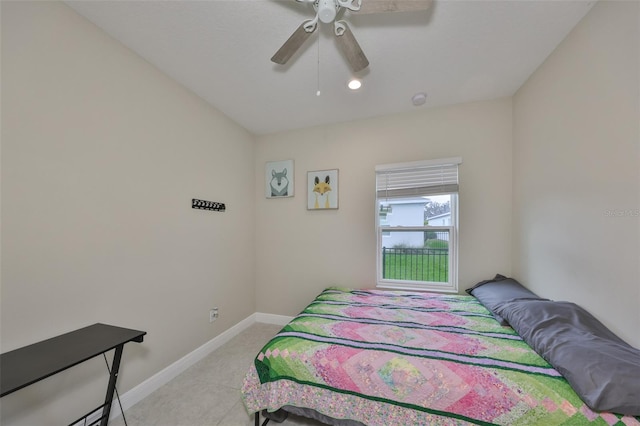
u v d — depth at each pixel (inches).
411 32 60.4
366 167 108.5
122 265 64.0
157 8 53.6
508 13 54.7
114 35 61.5
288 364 55.6
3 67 44.4
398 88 85.4
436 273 101.7
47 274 49.7
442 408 45.2
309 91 87.2
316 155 115.9
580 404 38.8
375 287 107.0
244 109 100.0
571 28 59.0
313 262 116.1
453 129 97.2
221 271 100.7
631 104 44.8
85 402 55.7
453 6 53.1
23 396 46.8
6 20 44.9
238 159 112.6
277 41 63.7
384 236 108.7
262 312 123.6
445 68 74.6
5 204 44.5
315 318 72.7
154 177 73.0
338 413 50.9
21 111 46.4
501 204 91.7
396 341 58.6
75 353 43.0
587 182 55.4
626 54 45.6
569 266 61.3
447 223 100.2
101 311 59.1
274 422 60.1
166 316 76.4
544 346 48.8
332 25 57.8
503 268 91.4
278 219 121.5
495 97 92.0
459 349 54.1
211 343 94.2
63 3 52.5
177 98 81.1
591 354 41.7
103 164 59.9
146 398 68.6
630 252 45.3
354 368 51.9
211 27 59.1
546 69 70.4
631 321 45.0
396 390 48.3
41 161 49.0
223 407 65.2
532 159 77.5
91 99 57.6
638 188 43.7
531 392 41.8
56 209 51.3
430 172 99.6
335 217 113.0
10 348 44.6
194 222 87.7
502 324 65.9
